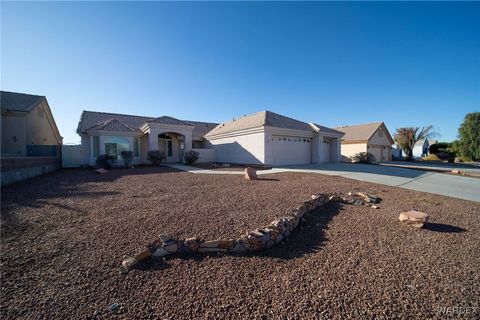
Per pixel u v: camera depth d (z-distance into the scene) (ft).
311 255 12.90
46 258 11.70
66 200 22.54
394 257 12.63
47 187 29.99
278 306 8.81
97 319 8.04
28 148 57.26
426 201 24.85
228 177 39.14
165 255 12.34
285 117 73.97
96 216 17.49
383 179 39.17
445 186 34.68
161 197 23.32
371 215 20.01
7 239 13.74
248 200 21.79
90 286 9.73
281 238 14.80
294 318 8.21
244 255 12.72
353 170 51.85
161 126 68.39
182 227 15.03
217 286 9.98
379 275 10.87
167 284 10.03
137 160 70.13
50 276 10.32
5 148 55.06
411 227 17.15
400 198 26.18
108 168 57.11
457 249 13.70
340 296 9.37
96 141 63.26
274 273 11.07
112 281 10.07
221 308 8.68
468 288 9.95
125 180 35.78
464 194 29.25
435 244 14.35
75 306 8.62
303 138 71.92
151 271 10.93
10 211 19.01
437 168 66.08
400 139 131.23
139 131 69.05
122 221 16.25
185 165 66.54
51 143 78.79
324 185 30.81
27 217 17.49
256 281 10.41
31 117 62.08
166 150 80.43
